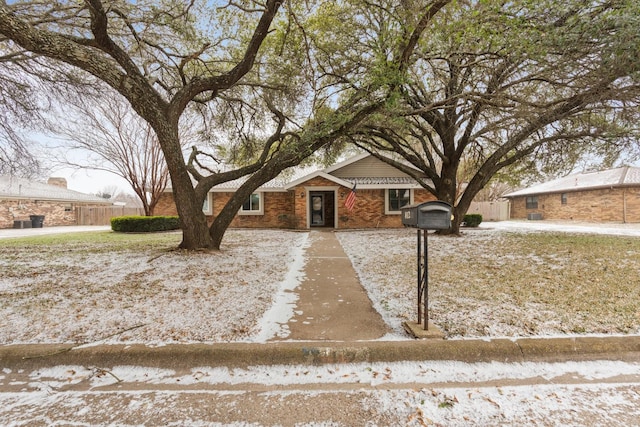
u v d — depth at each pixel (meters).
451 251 8.23
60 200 23.80
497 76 7.04
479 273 5.87
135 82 6.71
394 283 5.45
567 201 22.92
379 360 3.01
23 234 14.86
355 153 19.70
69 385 2.69
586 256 6.96
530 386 2.63
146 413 2.34
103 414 2.32
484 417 2.27
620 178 19.70
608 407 2.36
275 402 2.47
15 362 2.92
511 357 3.01
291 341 3.21
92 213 25.25
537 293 4.64
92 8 5.75
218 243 8.59
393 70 6.09
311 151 8.11
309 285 5.47
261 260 7.46
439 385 2.67
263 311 4.12
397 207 17.05
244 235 13.57
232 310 4.12
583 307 4.04
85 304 4.24
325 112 10.14
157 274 5.83
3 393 2.56
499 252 7.82
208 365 2.96
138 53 8.16
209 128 12.20
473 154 13.22
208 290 4.95
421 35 6.22
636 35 4.26
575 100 6.76
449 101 7.94
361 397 2.52
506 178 13.04
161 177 17.00
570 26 4.77
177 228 17.28
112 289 4.91
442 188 11.85
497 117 9.55
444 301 4.38
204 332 3.43
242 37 8.70
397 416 2.29
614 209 19.72
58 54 5.74
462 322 3.63
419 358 3.02
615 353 3.06
